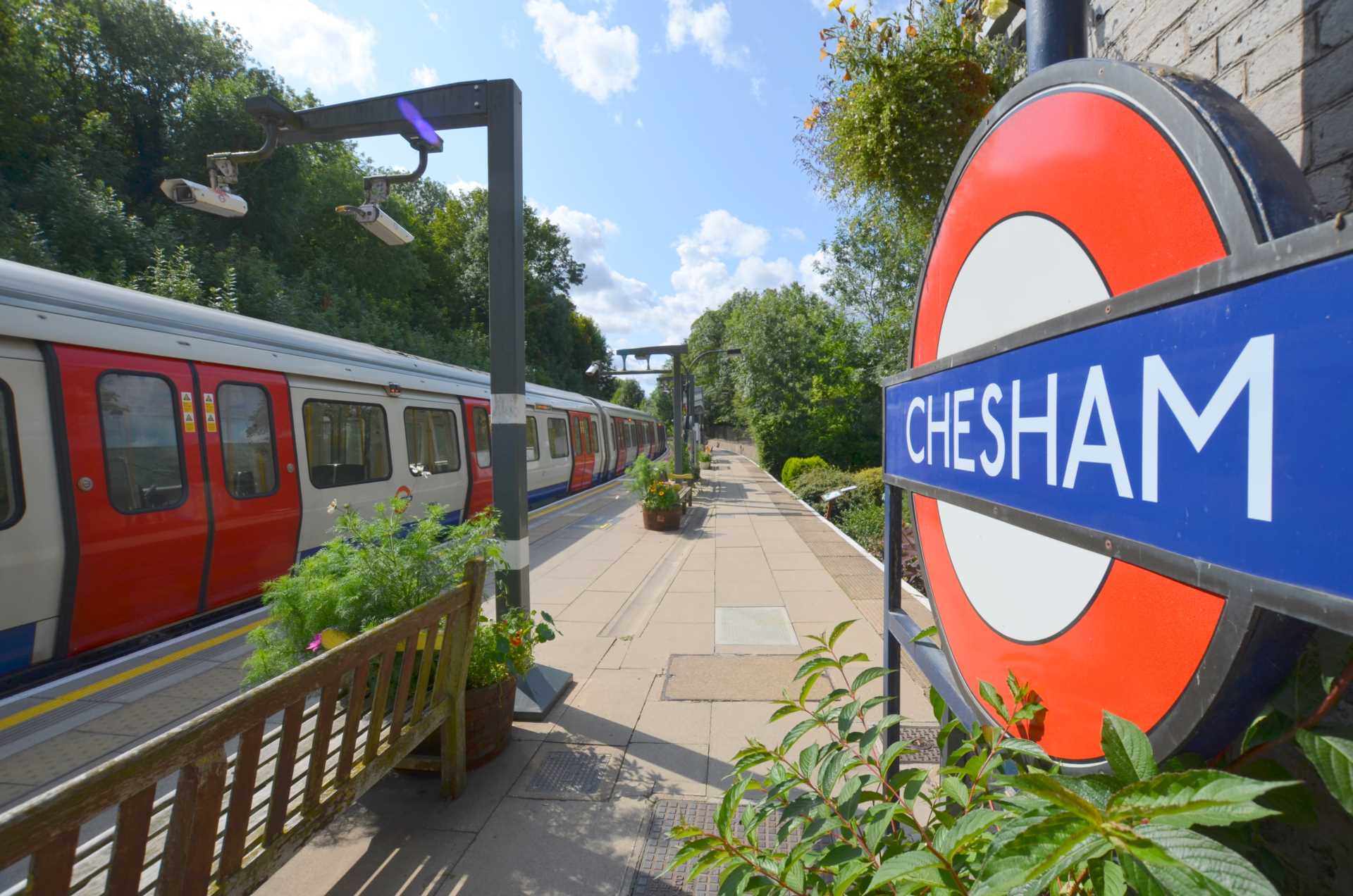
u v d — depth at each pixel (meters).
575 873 2.37
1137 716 0.97
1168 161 0.91
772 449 25.78
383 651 2.29
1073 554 1.11
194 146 20.22
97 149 18.17
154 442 5.35
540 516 12.70
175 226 18.69
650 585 6.96
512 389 4.01
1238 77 1.46
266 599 2.93
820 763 1.37
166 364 5.54
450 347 28.56
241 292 17.67
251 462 6.29
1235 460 0.76
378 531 3.03
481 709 3.06
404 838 2.57
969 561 1.50
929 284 1.75
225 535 5.92
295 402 6.91
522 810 2.76
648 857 2.44
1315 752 0.76
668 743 3.35
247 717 1.64
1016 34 3.33
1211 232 0.84
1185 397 0.83
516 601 4.02
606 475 22.48
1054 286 1.19
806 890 1.22
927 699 3.81
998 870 0.70
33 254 13.14
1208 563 0.80
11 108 15.64
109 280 14.51
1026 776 0.72
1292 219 0.76
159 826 1.85
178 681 4.36
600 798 2.84
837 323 25.28
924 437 1.75
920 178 3.31
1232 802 0.62
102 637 4.97
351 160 26.72
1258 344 0.73
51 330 4.70
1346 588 0.63
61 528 4.62
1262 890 0.57
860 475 13.98
